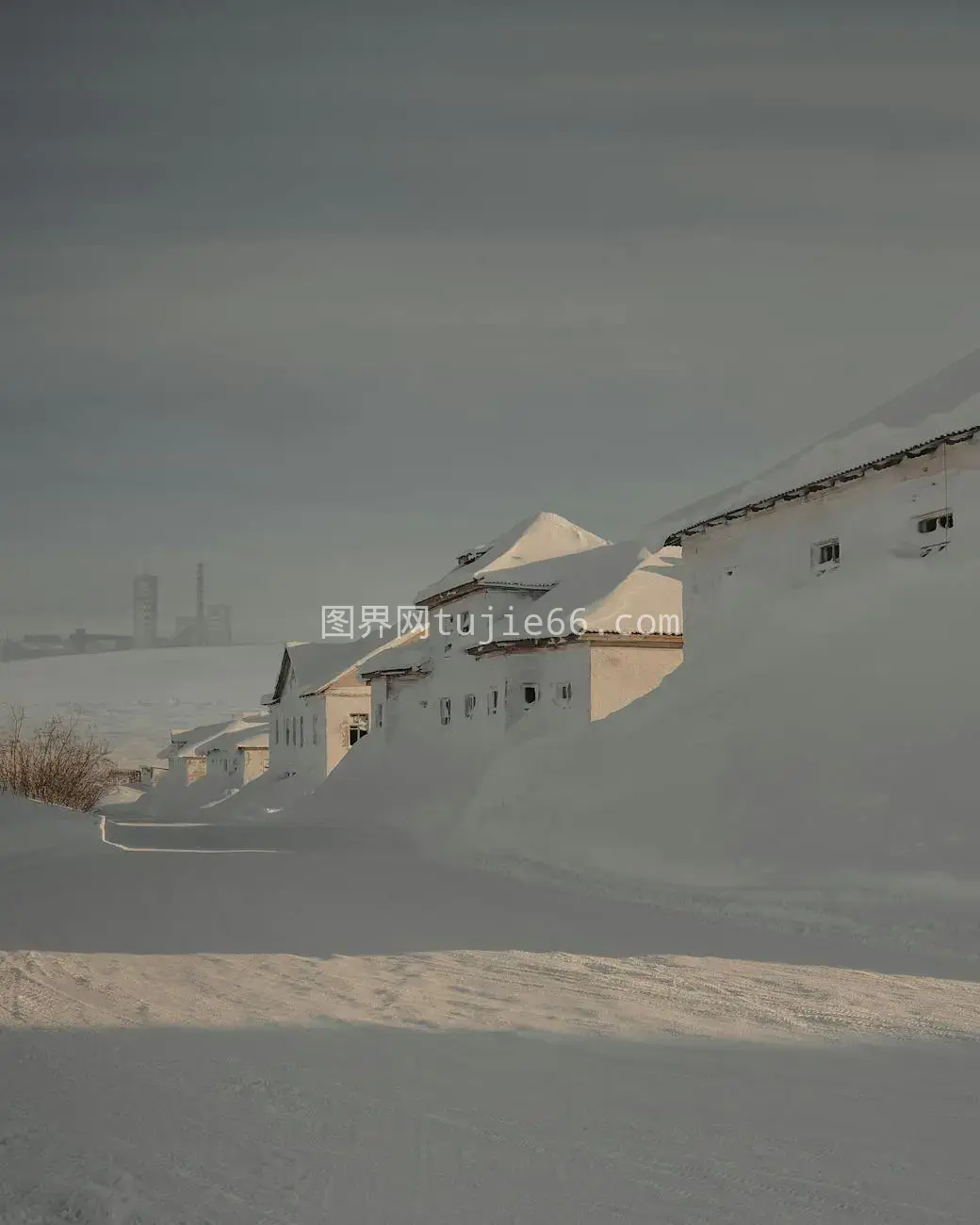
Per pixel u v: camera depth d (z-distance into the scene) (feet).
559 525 155.74
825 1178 16.78
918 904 49.14
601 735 94.17
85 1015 30.68
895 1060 24.80
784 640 81.41
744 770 70.59
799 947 43.86
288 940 45.73
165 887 65.77
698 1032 28.04
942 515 73.20
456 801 125.08
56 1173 17.20
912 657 67.82
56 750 143.74
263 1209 15.60
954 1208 15.46
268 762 276.82
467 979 36.50
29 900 59.31
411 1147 18.49
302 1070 23.98
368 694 203.00
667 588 125.39
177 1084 22.91
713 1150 18.21
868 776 61.52
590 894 63.98
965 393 78.38
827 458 83.30
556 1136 18.99
